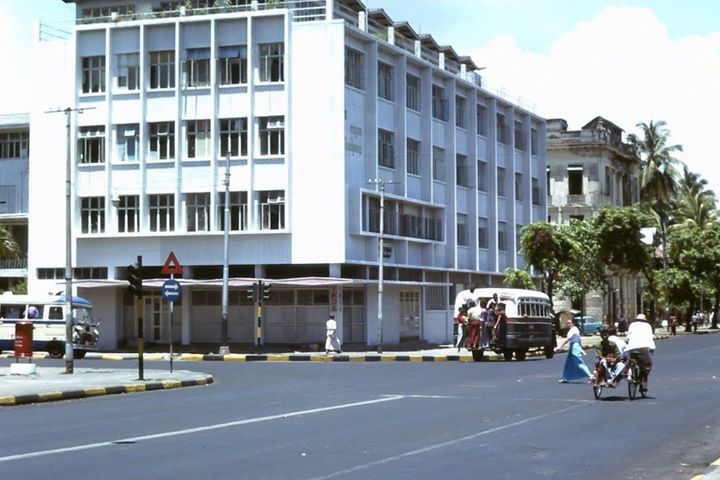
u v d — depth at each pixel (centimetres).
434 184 6081
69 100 5394
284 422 1722
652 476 1154
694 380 2770
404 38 5872
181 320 5303
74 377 2936
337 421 1738
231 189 5166
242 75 5181
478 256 6606
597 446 1406
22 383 2656
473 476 1141
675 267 9288
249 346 5138
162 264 5262
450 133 6281
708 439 1490
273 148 5134
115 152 5328
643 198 9256
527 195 7431
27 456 1295
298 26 5122
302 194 5097
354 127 5234
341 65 5081
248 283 4878
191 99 5231
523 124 7469
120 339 5362
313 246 5072
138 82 5303
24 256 6291
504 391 2417
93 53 5381
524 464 1235
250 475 1138
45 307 4475
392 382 2797
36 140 5441
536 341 4219
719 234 9706
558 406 2012
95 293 5341
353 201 5150
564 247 6241
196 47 5234
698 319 10144
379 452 1337
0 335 4469
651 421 1731
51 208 5409
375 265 5275
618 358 2194
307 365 3891
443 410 1938
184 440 1469
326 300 5162
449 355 4384
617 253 6981
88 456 1296
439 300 6184
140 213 5272
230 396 2358
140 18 5409
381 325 4741
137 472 1158
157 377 2919
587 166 8869
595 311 8681
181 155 5238
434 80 6150
